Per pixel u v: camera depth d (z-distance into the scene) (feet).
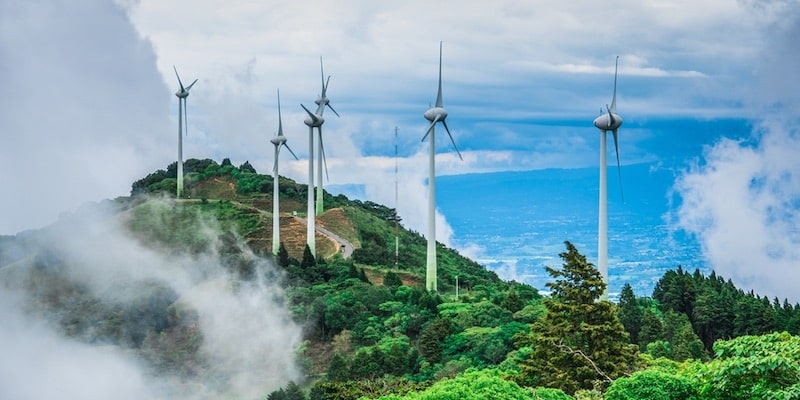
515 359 328.08
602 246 425.69
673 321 400.47
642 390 180.34
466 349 377.71
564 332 259.39
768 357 163.02
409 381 349.20
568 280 270.26
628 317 403.75
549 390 194.49
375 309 469.57
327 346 448.24
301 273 549.54
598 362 251.60
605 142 433.89
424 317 438.40
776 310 442.09
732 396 171.22
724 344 173.58
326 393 309.63
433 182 559.79
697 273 505.25
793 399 158.40
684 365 261.03
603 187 429.79
